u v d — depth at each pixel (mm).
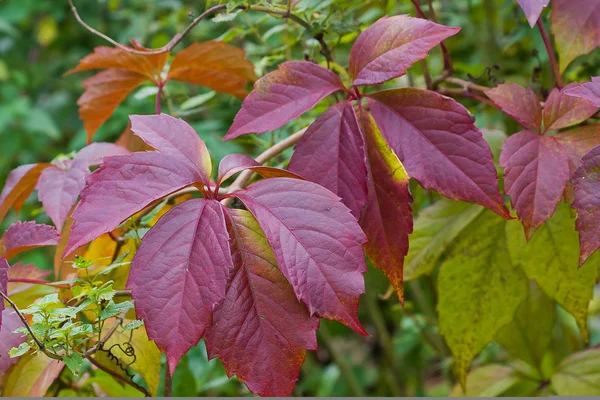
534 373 767
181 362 750
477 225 674
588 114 581
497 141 679
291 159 562
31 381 606
